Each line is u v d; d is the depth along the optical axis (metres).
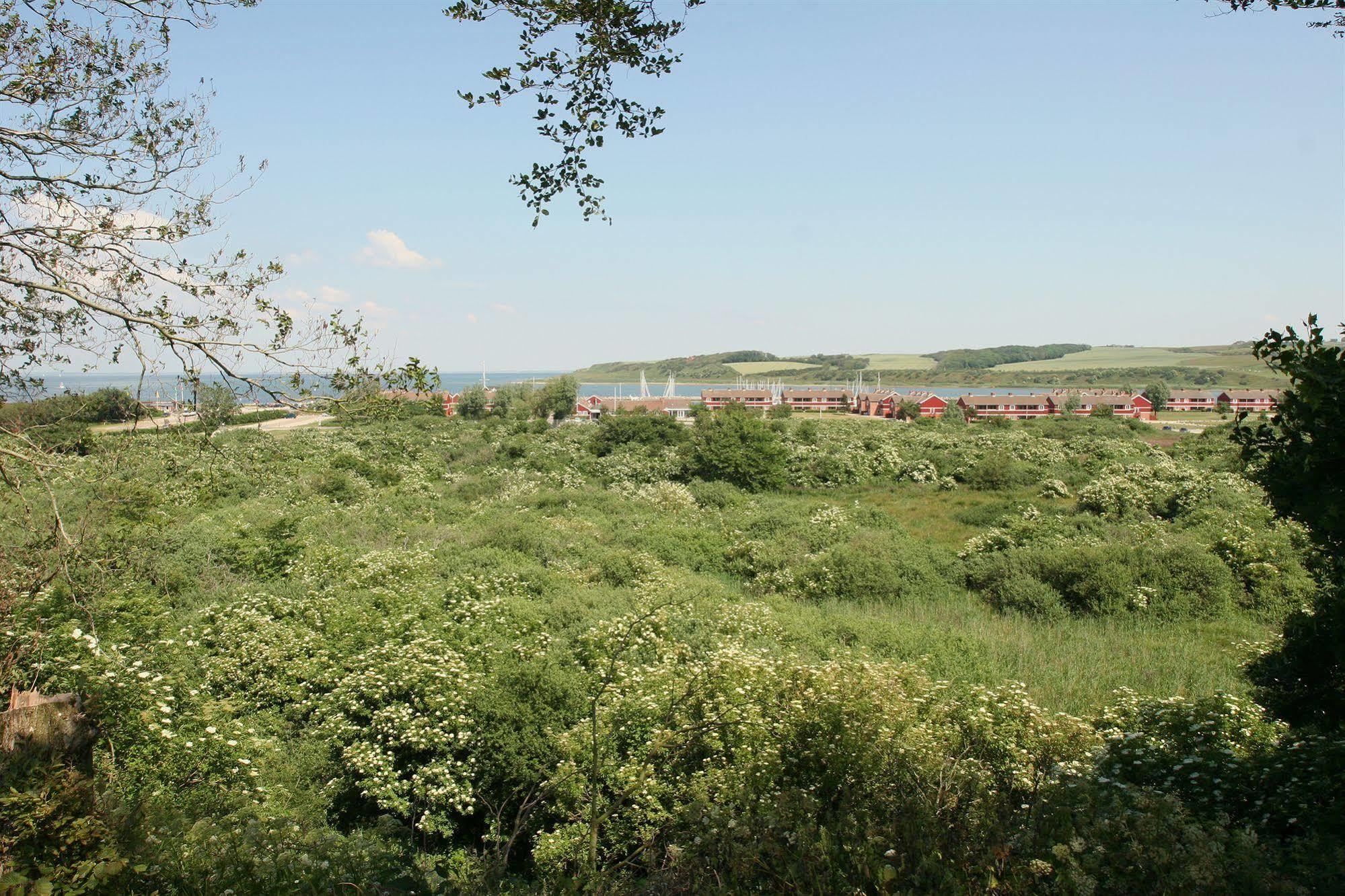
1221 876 3.90
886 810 4.98
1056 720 8.55
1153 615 14.51
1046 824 4.63
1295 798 5.57
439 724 8.45
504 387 74.94
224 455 9.09
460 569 16.06
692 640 11.76
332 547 17.09
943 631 13.57
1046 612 15.20
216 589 13.52
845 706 7.44
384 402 6.95
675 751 7.42
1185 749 7.41
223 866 4.90
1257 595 15.01
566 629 12.14
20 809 4.65
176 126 6.41
